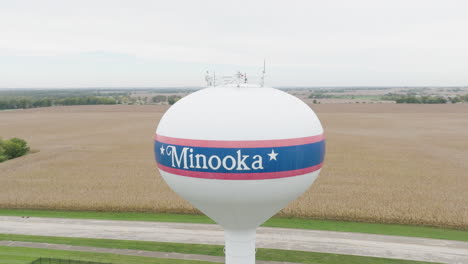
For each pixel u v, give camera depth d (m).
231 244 13.32
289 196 11.60
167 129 11.66
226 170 10.59
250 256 13.44
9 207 28.48
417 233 23.02
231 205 11.37
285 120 10.97
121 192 31.56
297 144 10.98
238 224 12.50
